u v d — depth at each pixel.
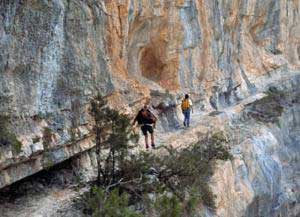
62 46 13.52
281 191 24.22
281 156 26.33
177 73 22.47
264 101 28.14
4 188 12.56
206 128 21.50
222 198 17.67
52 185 13.66
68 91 13.73
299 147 29.20
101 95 14.45
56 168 14.12
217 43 25.48
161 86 22.05
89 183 13.69
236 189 19.72
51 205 12.48
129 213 11.34
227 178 18.97
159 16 20.86
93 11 15.16
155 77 22.47
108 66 15.76
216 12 25.20
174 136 19.88
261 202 21.77
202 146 18.41
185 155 16.05
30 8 12.28
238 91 27.97
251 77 29.80
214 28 25.02
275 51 34.06
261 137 24.41
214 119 22.89
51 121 13.15
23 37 12.16
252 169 21.94
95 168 14.91
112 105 16.25
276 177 23.78
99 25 15.44
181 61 22.61
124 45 18.36
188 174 15.30
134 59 20.70
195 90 23.52
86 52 14.59
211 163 18.33
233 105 26.64
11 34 11.83
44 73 12.84
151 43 21.52
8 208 12.05
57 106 13.38
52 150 13.10
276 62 32.88
